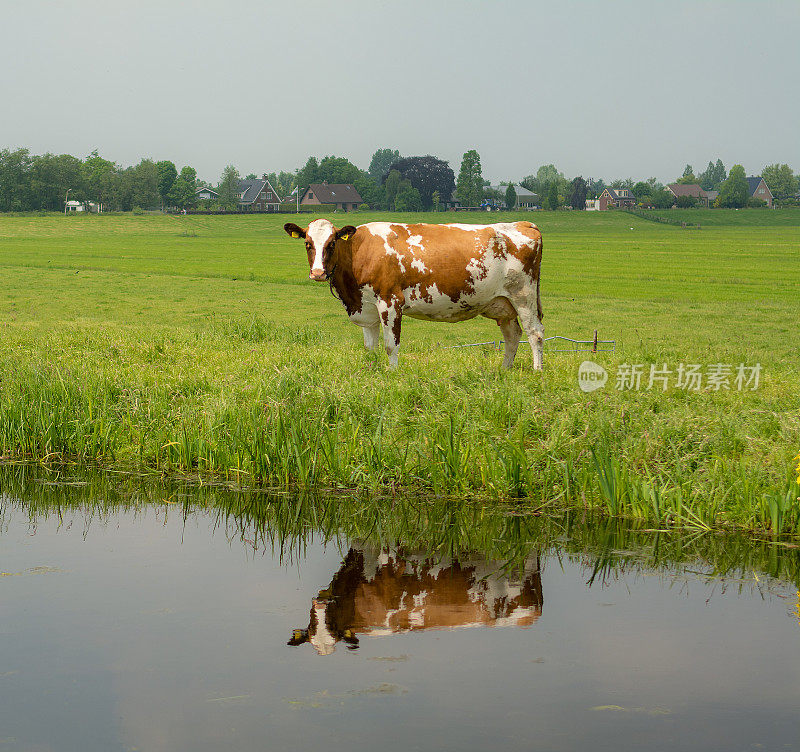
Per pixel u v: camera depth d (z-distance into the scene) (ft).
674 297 117.50
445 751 14.03
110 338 61.26
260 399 36.40
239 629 19.12
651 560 23.97
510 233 47.83
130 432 36.01
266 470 32.35
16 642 18.35
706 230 422.82
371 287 47.91
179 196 636.07
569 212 573.33
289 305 103.09
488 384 39.34
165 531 26.91
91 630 19.01
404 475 30.94
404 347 63.16
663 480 28.48
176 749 14.08
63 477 33.01
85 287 121.29
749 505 26.45
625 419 33.30
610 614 19.99
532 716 15.19
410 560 24.16
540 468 30.32
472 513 28.25
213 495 30.66
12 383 41.24
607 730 14.70
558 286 134.62
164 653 17.80
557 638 18.53
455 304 48.39
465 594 21.42
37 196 565.12
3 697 15.93
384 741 14.37
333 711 15.39
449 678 16.67
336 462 31.48
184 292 116.88
